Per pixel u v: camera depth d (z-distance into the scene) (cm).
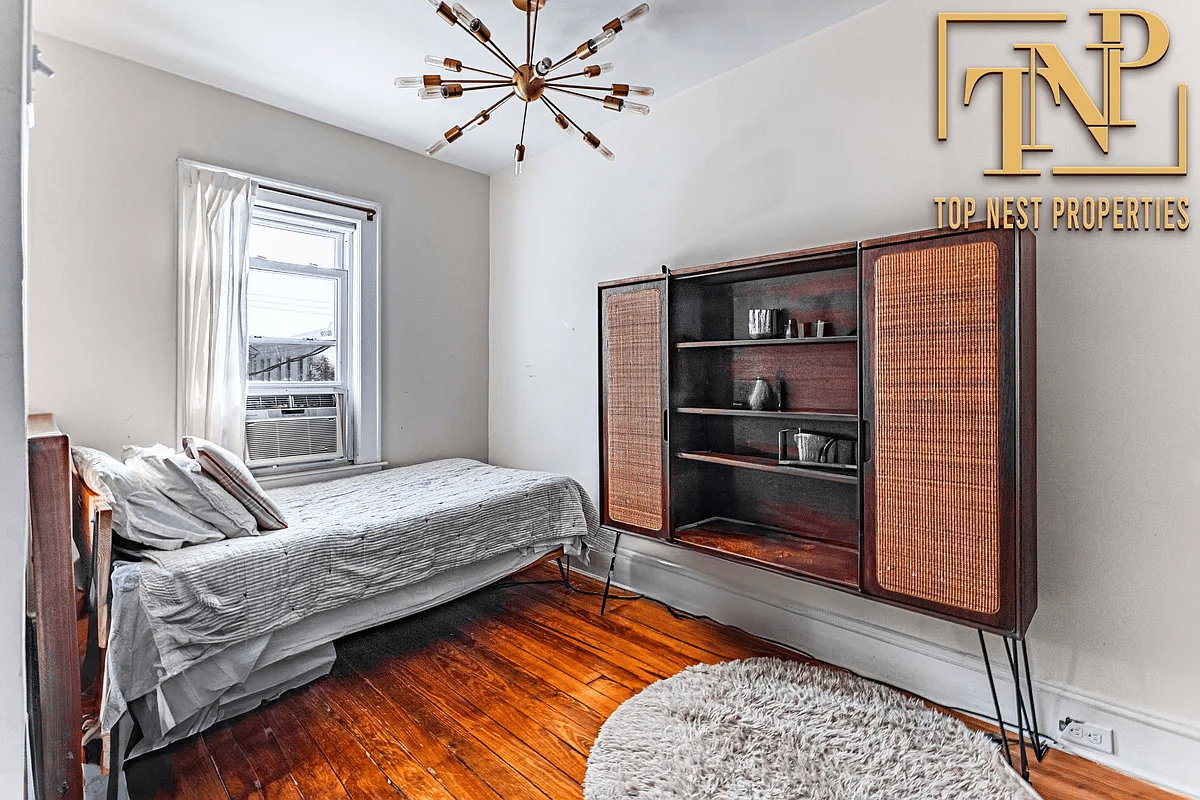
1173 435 172
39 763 124
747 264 230
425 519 247
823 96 245
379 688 223
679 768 173
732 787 165
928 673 217
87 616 161
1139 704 177
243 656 195
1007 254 166
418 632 272
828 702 206
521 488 293
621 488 279
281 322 325
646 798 162
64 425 248
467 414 404
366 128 337
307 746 188
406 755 184
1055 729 190
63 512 124
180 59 264
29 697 123
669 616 292
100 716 145
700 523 273
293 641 211
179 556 189
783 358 257
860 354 198
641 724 195
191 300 279
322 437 337
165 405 274
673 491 259
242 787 169
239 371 293
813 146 248
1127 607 179
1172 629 172
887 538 192
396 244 363
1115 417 181
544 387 376
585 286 348
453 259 394
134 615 171
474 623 282
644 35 249
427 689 222
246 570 194
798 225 253
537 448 381
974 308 172
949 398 177
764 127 264
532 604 307
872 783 165
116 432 261
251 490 219
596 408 344
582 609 300
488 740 192
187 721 190
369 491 291
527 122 329
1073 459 188
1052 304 192
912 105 221
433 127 337
